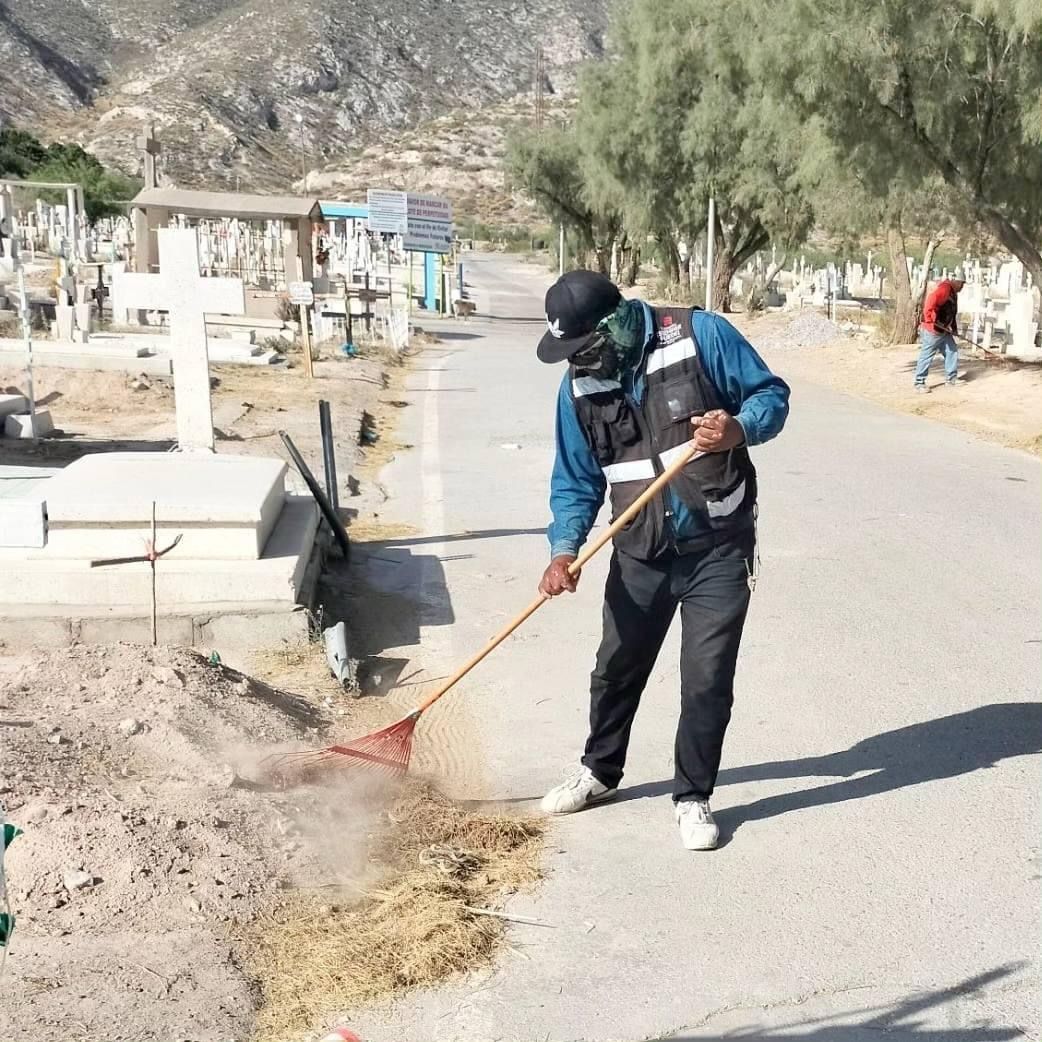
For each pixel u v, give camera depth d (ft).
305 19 528.22
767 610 22.94
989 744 16.65
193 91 459.32
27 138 221.87
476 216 402.11
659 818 14.46
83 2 530.27
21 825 12.43
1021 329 71.67
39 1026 9.87
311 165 446.60
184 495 20.71
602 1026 10.41
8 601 19.69
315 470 35.47
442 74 539.29
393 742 14.23
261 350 64.95
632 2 103.86
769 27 54.49
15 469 31.60
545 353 12.76
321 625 20.53
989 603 23.48
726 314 114.32
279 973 10.98
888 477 37.06
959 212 61.67
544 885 12.83
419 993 10.84
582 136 114.32
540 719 17.61
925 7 49.75
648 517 13.17
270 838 13.01
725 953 11.56
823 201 72.13
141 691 16.20
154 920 11.53
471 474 36.96
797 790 15.26
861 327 89.66
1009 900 12.57
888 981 11.12
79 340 60.59
